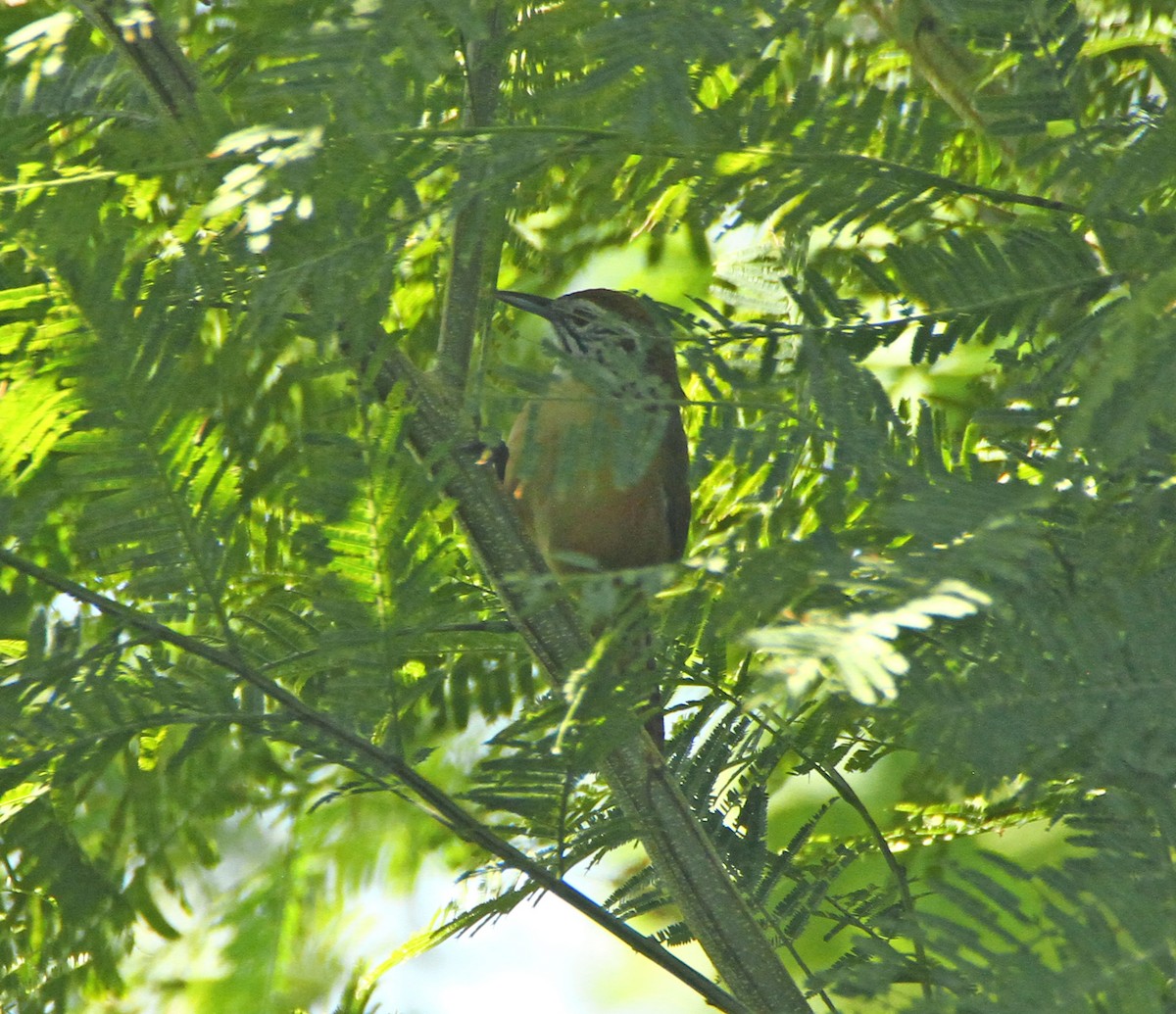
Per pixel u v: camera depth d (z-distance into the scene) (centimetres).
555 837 400
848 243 503
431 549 343
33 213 310
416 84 265
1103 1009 214
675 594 285
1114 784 246
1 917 446
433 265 509
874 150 329
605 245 639
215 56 396
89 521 329
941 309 322
